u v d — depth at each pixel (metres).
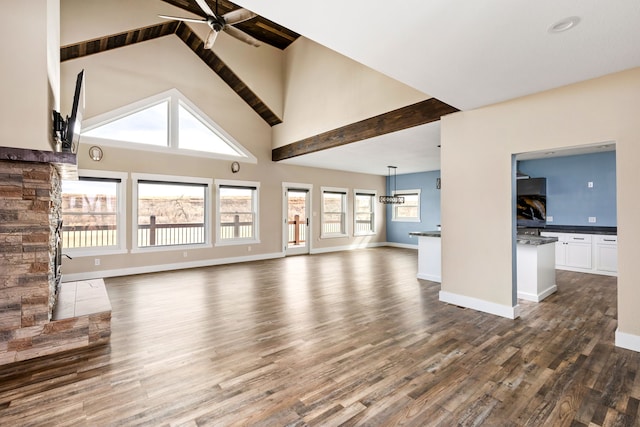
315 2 1.73
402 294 4.34
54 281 3.03
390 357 2.49
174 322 3.27
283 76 7.07
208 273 5.78
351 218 9.41
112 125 5.58
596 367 2.32
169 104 6.12
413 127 4.37
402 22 1.91
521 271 4.18
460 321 3.28
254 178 7.27
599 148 5.56
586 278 5.24
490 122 3.48
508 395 1.99
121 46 5.58
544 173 6.60
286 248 7.91
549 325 3.17
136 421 1.74
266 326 3.15
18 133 2.31
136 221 5.73
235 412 1.82
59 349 2.56
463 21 1.90
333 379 2.17
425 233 5.31
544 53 2.29
